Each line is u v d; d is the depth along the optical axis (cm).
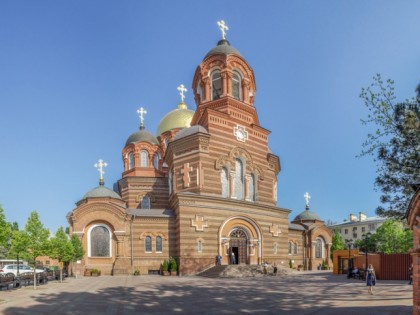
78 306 2120
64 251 4075
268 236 5478
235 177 5378
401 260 4106
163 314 1883
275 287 3197
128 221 5056
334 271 5119
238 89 5791
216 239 4909
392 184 2109
